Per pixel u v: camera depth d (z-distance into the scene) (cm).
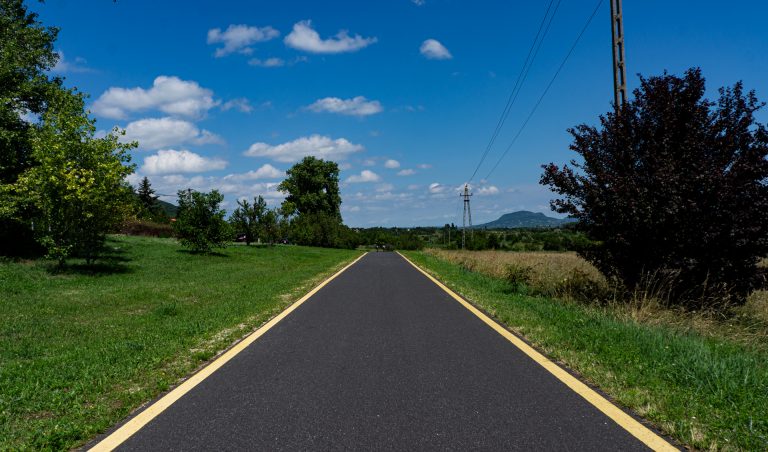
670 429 373
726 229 902
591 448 346
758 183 906
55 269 1605
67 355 627
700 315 868
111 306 1077
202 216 2625
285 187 7812
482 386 503
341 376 546
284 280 1714
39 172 1606
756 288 925
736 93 952
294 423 401
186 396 479
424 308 1099
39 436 373
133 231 3931
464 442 357
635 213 957
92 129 1684
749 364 543
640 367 540
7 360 617
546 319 885
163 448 353
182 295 1266
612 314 916
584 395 470
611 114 1089
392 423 398
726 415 397
